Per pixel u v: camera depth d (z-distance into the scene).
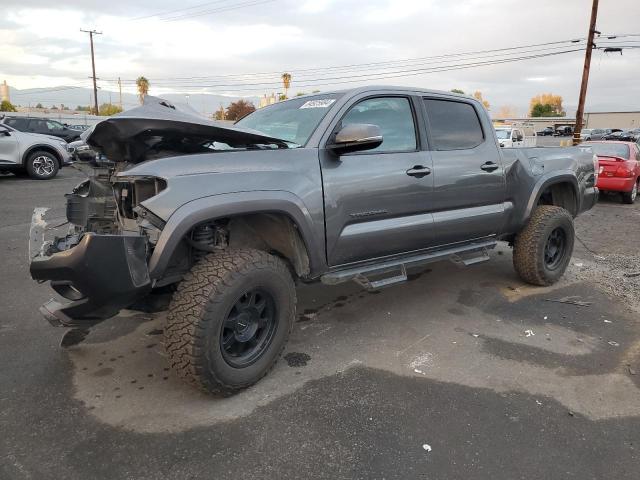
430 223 4.08
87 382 3.22
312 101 3.90
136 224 3.09
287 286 3.21
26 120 19.66
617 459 2.56
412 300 4.86
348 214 3.48
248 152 3.09
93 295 2.62
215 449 2.59
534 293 5.13
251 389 3.17
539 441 2.70
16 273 5.34
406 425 2.82
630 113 82.75
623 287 5.38
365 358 3.63
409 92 4.10
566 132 75.94
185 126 2.82
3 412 2.87
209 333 2.80
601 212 11.37
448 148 4.29
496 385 3.28
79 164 3.58
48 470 2.41
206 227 3.13
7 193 10.97
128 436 2.68
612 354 3.76
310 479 2.38
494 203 4.70
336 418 2.88
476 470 2.46
